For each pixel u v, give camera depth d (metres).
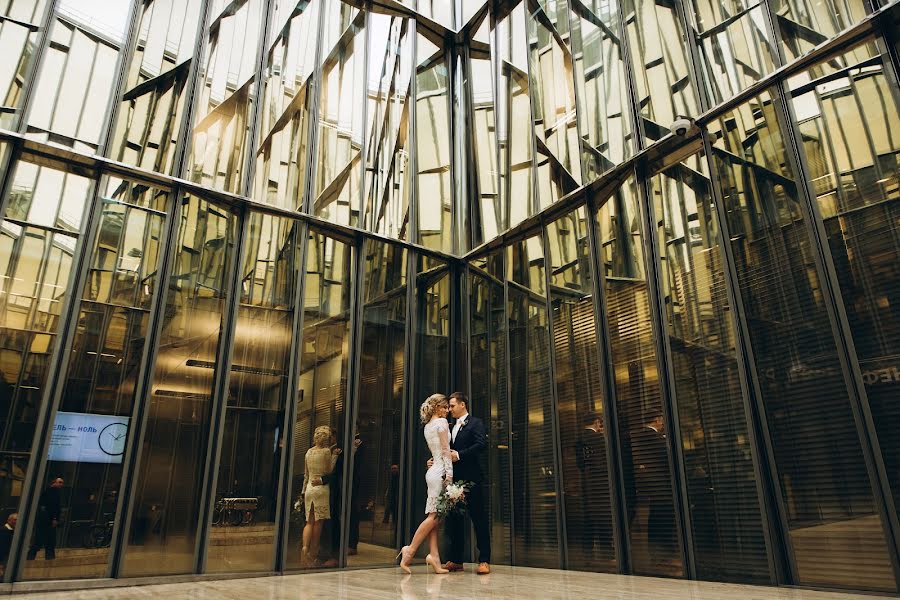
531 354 7.33
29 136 5.82
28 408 5.44
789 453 4.76
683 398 5.60
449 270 8.70
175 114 6.79
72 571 5.31
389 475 7.35
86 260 5.98
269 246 7.13
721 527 5.10
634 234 6.33
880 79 4.64
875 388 4.35
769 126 5.27
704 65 5.84
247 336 6.71
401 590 4.83
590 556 6.09
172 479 5.95
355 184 7.97
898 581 4.05
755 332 5.14
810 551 4.54
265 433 6.56
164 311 6.26
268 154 7.35
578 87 7.29
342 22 8.50
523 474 7.05
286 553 6.36
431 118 9.12
